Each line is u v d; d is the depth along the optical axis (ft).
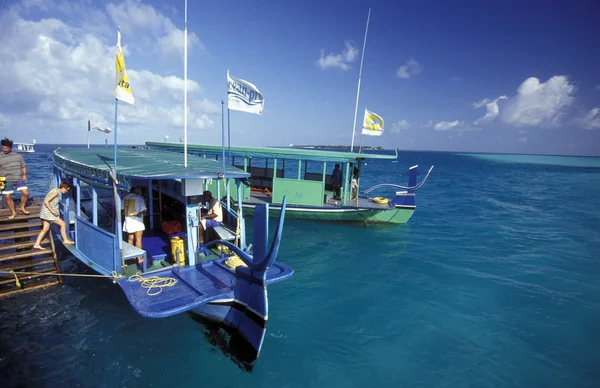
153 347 25.08
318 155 57.31
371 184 135.64
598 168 369.50
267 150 58.65
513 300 33.91
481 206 88.99
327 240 51.65
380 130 60.49
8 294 30.94
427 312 31.27
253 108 28.04
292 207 57.47
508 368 24.07
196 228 28.14
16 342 24.93
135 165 29.68
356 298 33.65
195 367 23.35
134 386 21.42
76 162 31.01
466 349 26.08
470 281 38.17
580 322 30.07
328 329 28.27
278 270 27.30
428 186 136.67
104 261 26.50
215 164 33.32
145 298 22.72
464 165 336.08
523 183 161.99
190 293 23.72
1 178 31.83
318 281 37.37
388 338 27.25
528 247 51.78
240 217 30.35
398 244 51.01
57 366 22.76
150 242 32.99
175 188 38.60
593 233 61.57
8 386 20.84
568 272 41.45
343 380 22.57
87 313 28.99
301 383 22.22
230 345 24.70
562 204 96.27
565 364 24.61
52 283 33.14
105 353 24.23
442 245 51.34
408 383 22.47
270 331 27.73
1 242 38.42
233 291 24.35
